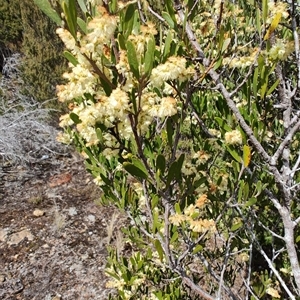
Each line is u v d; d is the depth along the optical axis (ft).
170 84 1.08
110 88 0.94
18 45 6.90
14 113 5.13
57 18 0.89
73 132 1.80
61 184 4.16
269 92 1.14
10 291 2.86
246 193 1.35
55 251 3.21
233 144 1.25
